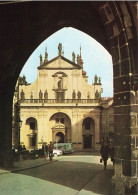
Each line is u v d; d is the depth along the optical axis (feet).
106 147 80.23
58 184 52.60
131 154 36.86
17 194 43.50
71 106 255.50
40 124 254.27
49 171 75.66
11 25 65.87
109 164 99.71
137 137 37.14
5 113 82.33
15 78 83.30
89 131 259.80
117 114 39.17
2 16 61.87
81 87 258.57
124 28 36.78
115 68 39.04
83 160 124.57
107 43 72.74
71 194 43.11
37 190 46.57
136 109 37.17
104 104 270.46
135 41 36.78
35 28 70.90
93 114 255.91
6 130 82.17
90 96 257.96
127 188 36.65
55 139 258.57
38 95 257.55
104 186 49.24
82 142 255.29
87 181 56.34
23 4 58.65
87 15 65.87
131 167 36.78
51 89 258.78
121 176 37.96
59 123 259.60
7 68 78.43
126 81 37.55
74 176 64.28
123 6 36.04
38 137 252.62
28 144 255.91
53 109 255.91
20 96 255.70
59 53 260.42
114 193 38.04
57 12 64.75
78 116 255.50
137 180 36.65
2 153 80.69
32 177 62.39
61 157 153.38
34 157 130.00
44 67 259.80
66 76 260.01
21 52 77.30
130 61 37.19
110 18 37.73
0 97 81.35
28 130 257.55
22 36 71.97
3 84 80.94
